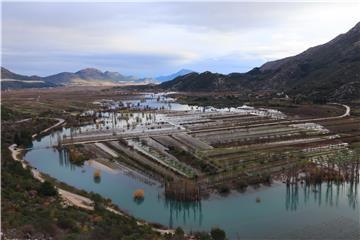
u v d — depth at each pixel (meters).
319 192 113.31
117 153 162.38
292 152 154.12
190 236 79.94
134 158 150.62
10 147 176.25
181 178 122.56
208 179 121.38
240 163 139.12
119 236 65.81
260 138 185.25
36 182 106.62
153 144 177.00
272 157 145.38
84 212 83.25
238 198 108.88
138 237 68.56
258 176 122.56
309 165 133.50
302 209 100.06
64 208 83.75
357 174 119.69
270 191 114.25
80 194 106.38
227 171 128.88
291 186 117.56
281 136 189.75
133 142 181.88
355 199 107.44
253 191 114.31
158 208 102.12
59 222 67.88
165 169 134.00
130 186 119.94
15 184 94.38
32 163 150.00
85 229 67.19
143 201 107.44
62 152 170.75
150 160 147.12
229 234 84.56
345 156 144.62
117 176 131.00
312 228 87.88
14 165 120.38
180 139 186.50
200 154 152.50
